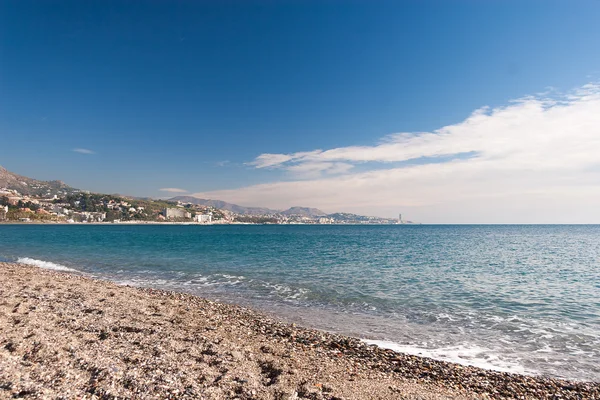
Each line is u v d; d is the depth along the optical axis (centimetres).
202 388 711
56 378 698
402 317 1581
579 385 918
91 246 5753
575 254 5016
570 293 2131
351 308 1734
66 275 2430
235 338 1151
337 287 2256
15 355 805
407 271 3012
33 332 980
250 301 1866
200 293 2059
